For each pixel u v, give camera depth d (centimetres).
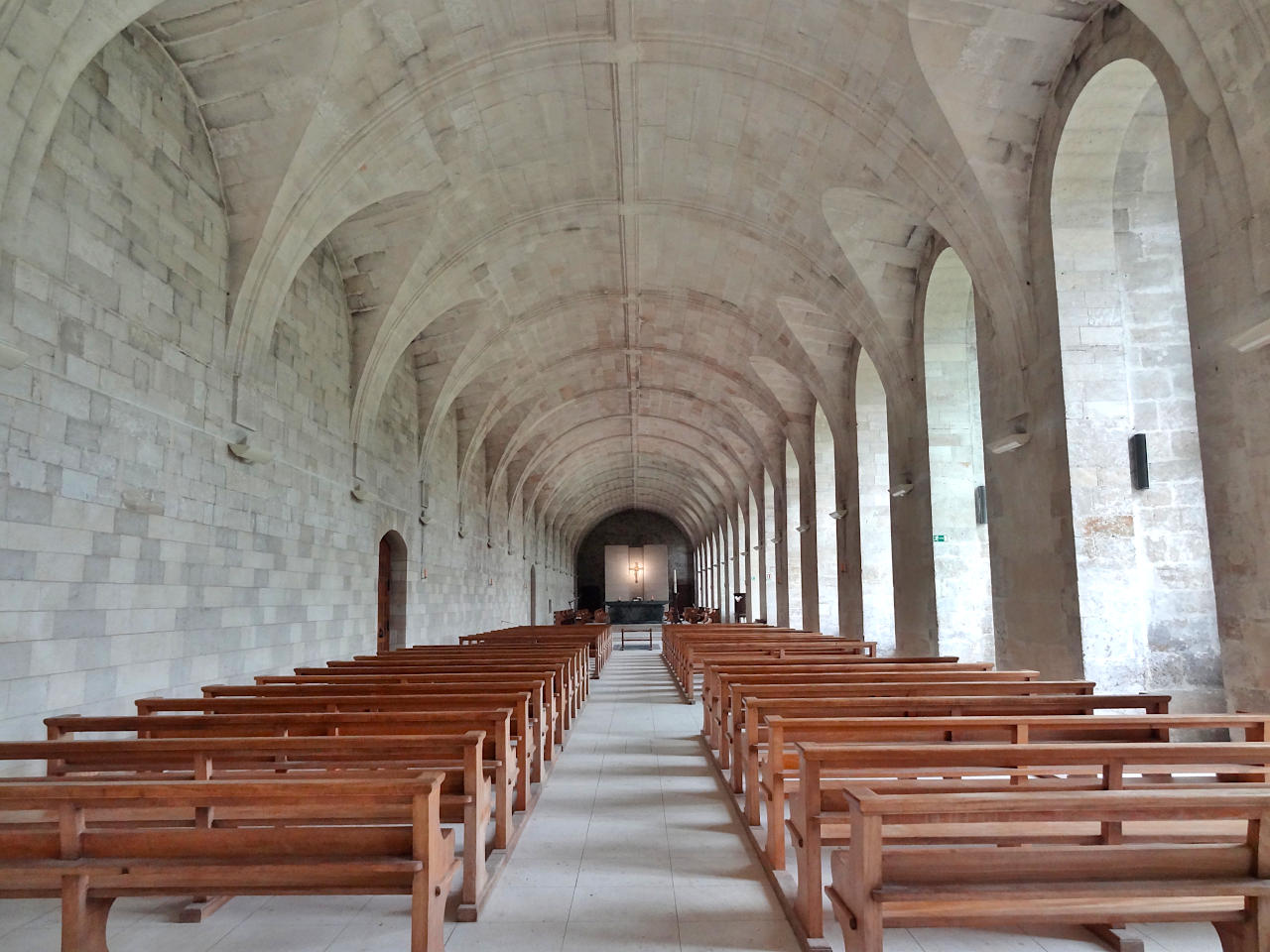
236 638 959
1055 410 866
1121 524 830
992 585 1016
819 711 535
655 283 1692
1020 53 824
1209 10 585
